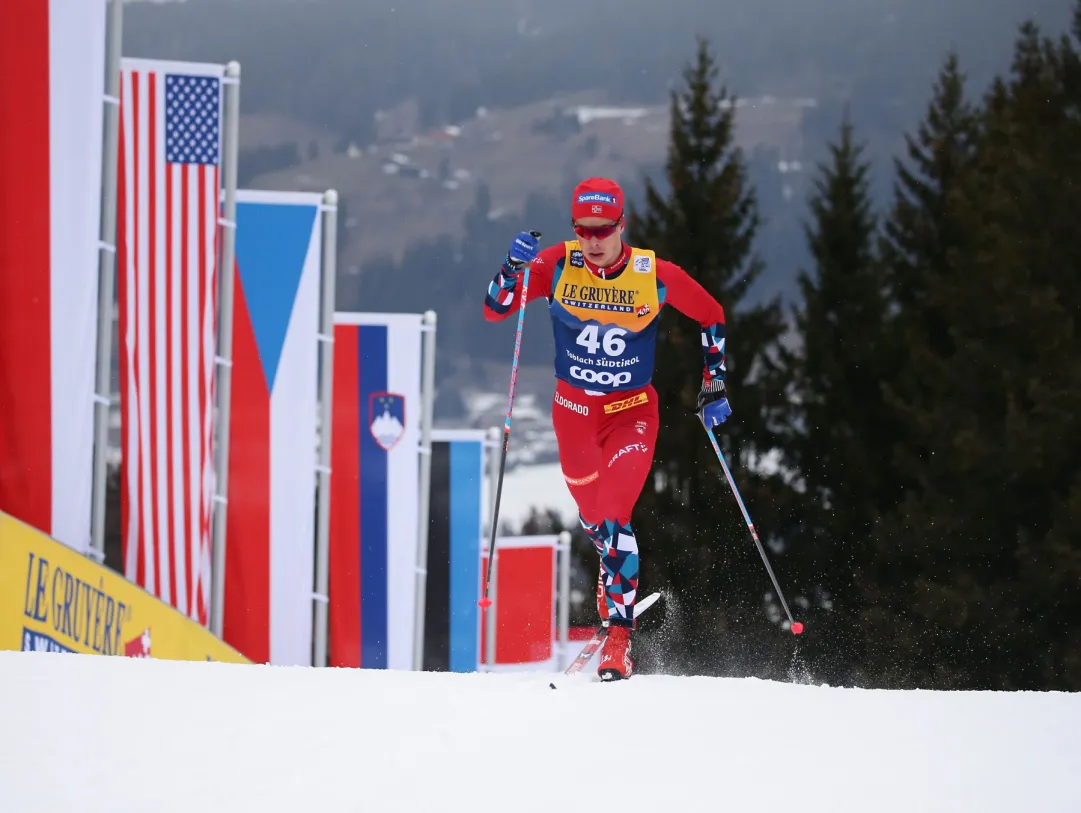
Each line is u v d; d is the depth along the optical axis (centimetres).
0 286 2781
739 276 10706
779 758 920
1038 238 8288
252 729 957
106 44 2920
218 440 3522
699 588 8894
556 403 1514
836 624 8388
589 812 791
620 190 1388
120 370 3234
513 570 5066
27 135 2788
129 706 1014
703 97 11044
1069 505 7238
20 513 2797
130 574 3241
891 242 9856
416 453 4194
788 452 9756
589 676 1334
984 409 8119
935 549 7756
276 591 3731
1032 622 7219
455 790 826
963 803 820
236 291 3700
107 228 2948
